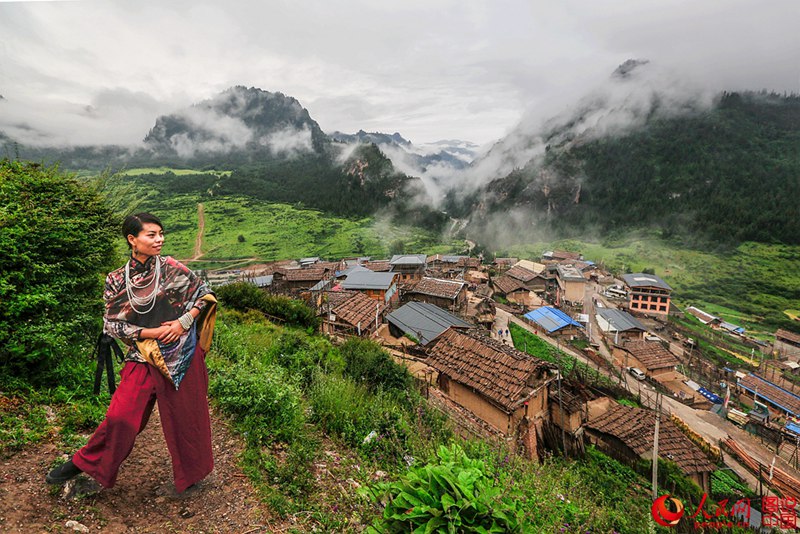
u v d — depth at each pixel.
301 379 6.77
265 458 3.93
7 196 4.84
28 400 3.88
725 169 174.25
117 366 5.34
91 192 6.29
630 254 119.56
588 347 37.81
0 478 2.85
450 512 2.57
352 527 3.20
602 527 4.54
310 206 161.38
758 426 25.56
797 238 119.25
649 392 29.69
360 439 5.06
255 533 2.94
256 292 15.41
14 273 4.23
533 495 3.78
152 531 2.75
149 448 3.78
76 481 2.92
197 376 3.01
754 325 74.94
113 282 2.77
